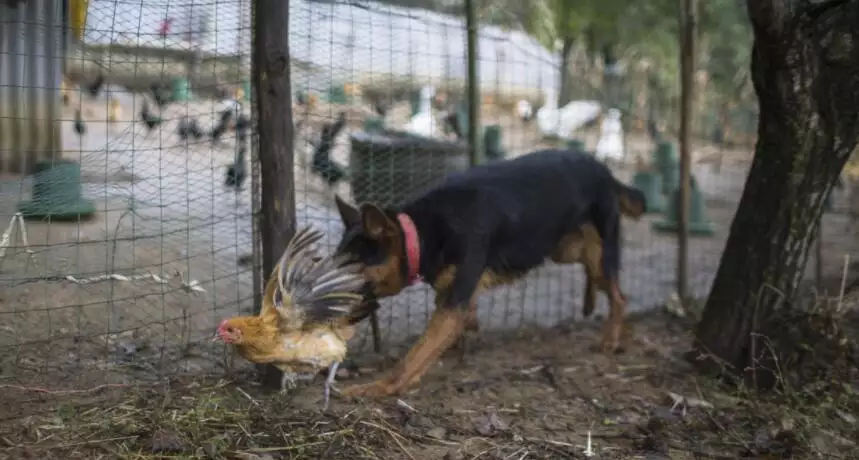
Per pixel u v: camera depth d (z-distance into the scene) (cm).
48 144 712
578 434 418
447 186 480
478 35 658
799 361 482
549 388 490
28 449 348
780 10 444
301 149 756
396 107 1143
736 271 508
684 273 713
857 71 454
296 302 377
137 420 381
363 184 693
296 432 382
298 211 611
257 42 434
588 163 565
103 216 650
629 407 461
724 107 1384
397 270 445
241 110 550
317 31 552
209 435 372
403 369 453
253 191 454
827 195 486
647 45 1392
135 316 530
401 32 705
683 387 496
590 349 575
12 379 429
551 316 683
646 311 696
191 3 454
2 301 523
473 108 657
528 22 1111
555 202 523
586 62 1362
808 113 468
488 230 475
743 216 507
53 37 496
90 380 437
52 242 570
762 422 438
